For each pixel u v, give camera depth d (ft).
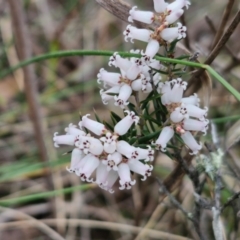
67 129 0.27
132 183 0.26
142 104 0.29
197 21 0.72
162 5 0.27
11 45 0.70
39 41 0.75
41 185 0.59
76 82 0.72
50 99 0.69
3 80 0.71
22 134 0.66
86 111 0.67
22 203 0.58
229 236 0.43
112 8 0.35
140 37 0.28
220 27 0.41
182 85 0.28
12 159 0.64
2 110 0.70
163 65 0.30
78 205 0.57
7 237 0.57
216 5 0.74
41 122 0.53
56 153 0.63
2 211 0.56
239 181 0.40
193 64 0.31
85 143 0.25
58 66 0.74
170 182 0.38
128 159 0.26
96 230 0.57
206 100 0.36
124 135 0.27
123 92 0.27
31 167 0.53
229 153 0.46
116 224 0.52
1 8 0.72
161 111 0.29
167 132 0.27
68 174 0.60
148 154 0.26
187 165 0.35
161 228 0.53
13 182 0.60
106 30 0.75
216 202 0.34
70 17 0.70
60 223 0.54
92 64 0.72
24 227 0.57
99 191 0.60
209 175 0.36
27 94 0.52
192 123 0.27
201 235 0.36
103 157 0.26
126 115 0.28
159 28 0.27
